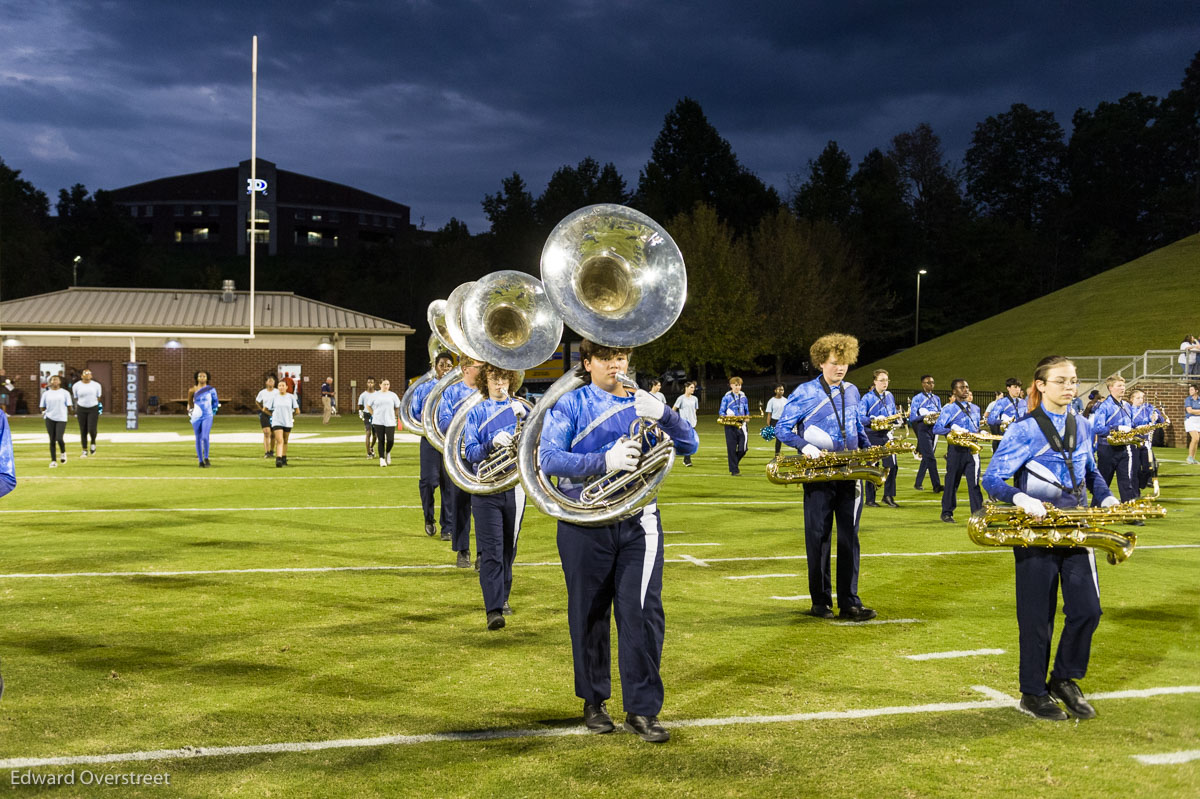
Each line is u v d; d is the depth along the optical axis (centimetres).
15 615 617
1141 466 1465
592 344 421
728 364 4781
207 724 423
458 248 7125
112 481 1463
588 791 357
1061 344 4456
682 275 409
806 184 7275
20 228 6669
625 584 418
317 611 639
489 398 620
